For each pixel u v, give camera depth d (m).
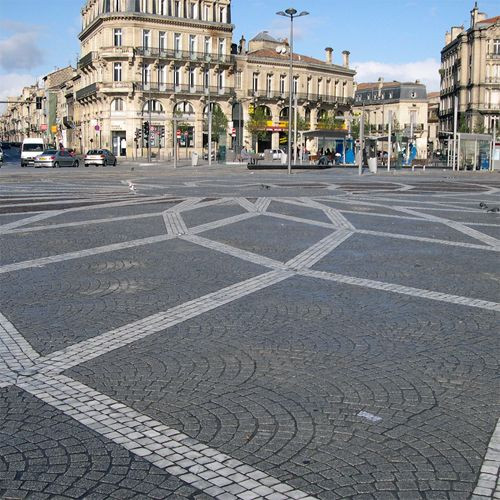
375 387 5.22
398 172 49.03
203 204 19.36
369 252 11.46
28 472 3.85
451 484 3.73
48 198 20.95
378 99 126.06
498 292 8.48
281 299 8.05
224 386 5.21
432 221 15.93
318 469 3.89
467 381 5.37
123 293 8.26
